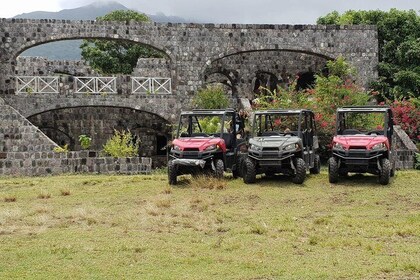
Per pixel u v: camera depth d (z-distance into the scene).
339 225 10.13
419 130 24.20
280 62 33.09
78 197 13.88
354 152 14.78
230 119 17.38
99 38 27.80
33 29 27.00
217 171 15.27
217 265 7.65
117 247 8.61
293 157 15.25
